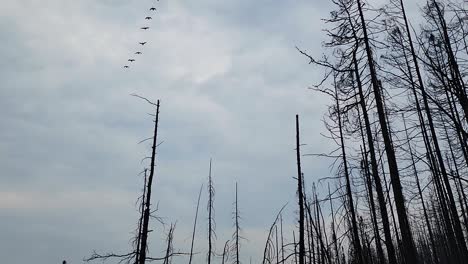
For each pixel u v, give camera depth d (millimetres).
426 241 43812
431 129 11148
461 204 19688
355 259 15891
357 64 12633
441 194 18547
